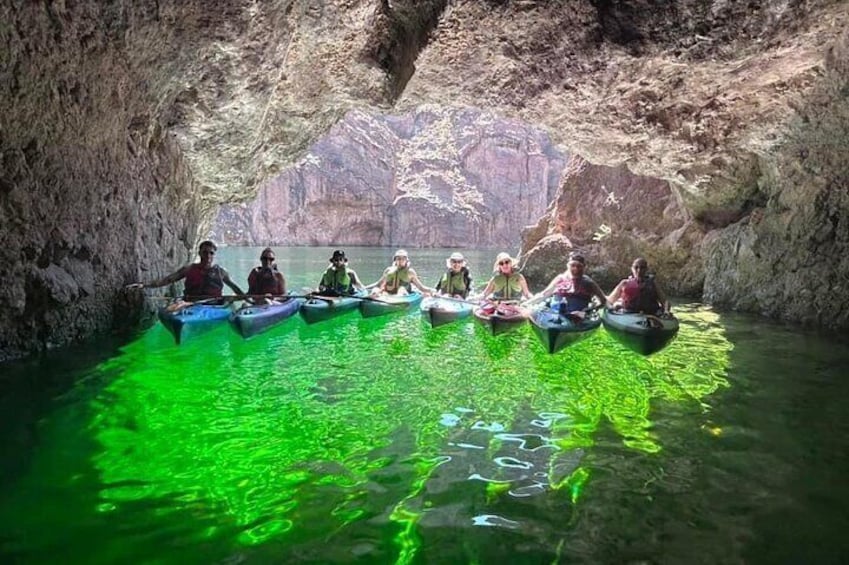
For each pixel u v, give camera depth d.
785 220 9.66
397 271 11.03
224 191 11.84
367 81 9.63
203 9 6.76
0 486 3.58
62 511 3.31
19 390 5.31
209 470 3.90
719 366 6.64
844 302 8.52
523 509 3.40
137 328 8.12
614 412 5.12
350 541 3.05
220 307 8.03
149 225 8.70
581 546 3.02
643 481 3.75
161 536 3.07
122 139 7.53
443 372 6.50
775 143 9.37
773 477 3.79
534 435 4.57
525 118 11.07
